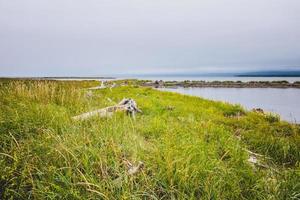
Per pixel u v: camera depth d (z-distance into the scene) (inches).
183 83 3184.1
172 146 190.9
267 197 146.7
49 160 156.0
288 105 934.4
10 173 138.1
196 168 157.9
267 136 306.3
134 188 143.2
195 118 419.8
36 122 212.2
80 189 135.9
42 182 134.9
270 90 2000.5
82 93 463.8
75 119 251.0
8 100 314.0
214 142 246.5
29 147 164.1
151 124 310.7
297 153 248.2
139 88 1211.2
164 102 625.6
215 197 140.6
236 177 165.8
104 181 139.4
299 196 151.7
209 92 1745.8
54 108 284.7
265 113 545.6
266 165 209.3
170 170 153.1
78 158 159.0
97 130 207.8
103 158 155.8
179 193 140.4
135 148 183.5
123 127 238.7
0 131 191.3
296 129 371.6
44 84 444.1
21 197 132.3
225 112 554.6
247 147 273.6
